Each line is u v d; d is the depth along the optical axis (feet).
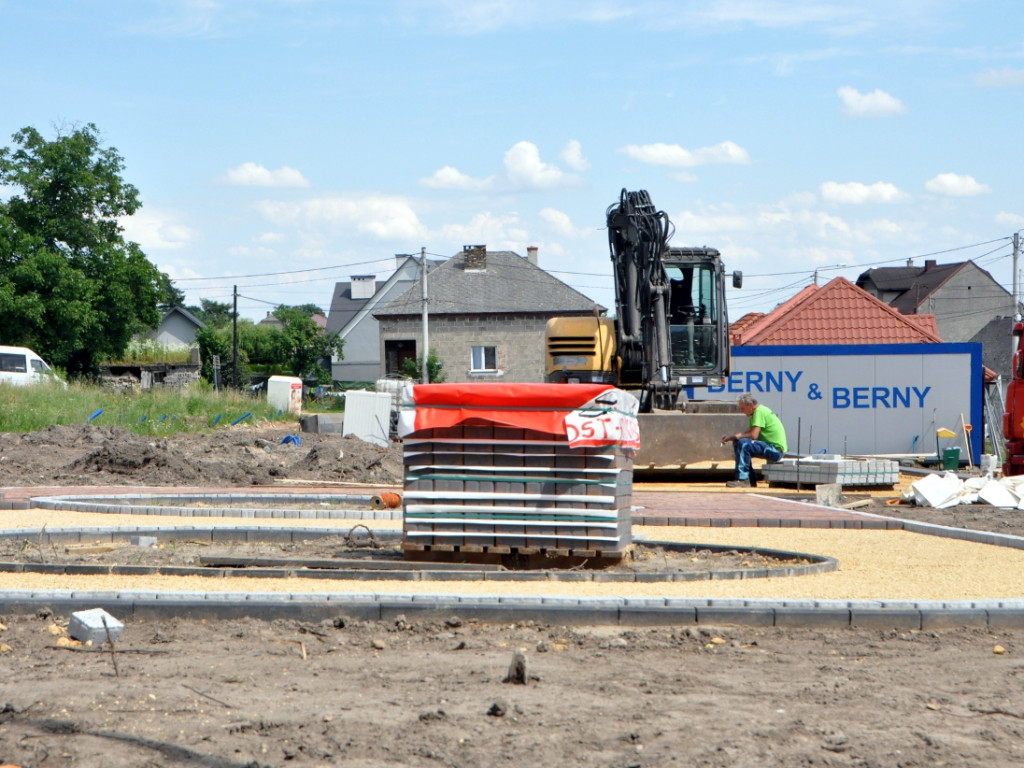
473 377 200.34
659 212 63.31
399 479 67.15
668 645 22.61
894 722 17.56
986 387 103.60
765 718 17.58
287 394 128.57
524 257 218.38
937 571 31.68
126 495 52.01
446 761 15.51
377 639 22.88
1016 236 159.22
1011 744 16.63
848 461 62.03
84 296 161.68
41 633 23.03
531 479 31.94
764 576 30.37
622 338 65.26
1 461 67.05
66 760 15.42
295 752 15.76
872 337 117.29
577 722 17.24
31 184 159.94
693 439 63.16
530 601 24.68
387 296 257.75
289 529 38.63
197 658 21.25
